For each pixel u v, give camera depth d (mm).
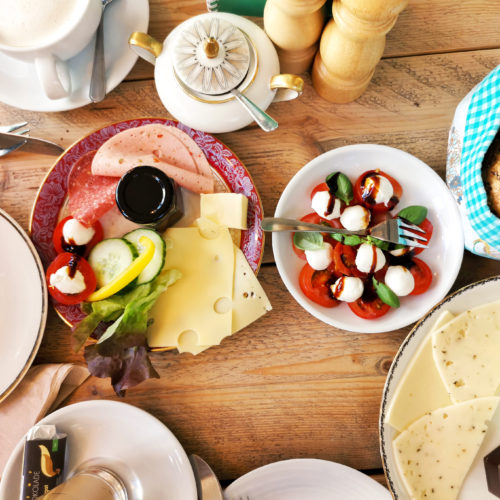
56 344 927
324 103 938
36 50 802
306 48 851
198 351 882
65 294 843
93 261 887
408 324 839
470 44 933
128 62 900
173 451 863
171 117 946
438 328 851
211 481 870
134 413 868
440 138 931
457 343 849
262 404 920
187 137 906
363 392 917
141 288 868
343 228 884
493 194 778
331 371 918
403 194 907
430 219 900
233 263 894
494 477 843
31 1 809
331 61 813
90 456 883
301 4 721
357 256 846
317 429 918
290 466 854
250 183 900
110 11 902
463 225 856
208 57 762
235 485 852
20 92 906
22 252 878
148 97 948
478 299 857
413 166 877
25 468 839
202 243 905
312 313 842
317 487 858
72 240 875
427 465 852
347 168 900
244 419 920
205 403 920
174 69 791
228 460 918
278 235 871
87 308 879
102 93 880
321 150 940
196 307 891
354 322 874
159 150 918
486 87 747
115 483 861
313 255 853
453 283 873
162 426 866
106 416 874
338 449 915
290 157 943
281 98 870
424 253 901
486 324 849
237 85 795
